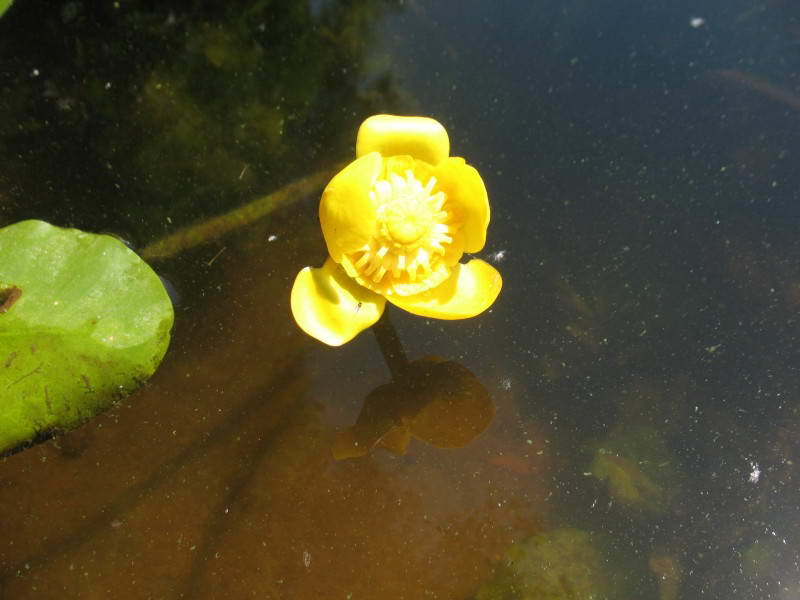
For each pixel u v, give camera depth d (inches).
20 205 11.0
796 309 11.3
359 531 9.9
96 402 9.3
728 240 11.7
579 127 12.4
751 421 10.7
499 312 11.0
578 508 10.2
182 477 10.0
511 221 11.6
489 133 12.3
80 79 12.2
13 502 9.7
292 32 13.0
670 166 12.2
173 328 10.5
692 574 10.1
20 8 12.5
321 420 10.3
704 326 11.1
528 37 13.3
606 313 11.1
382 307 10.0
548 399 10.6
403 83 12.7
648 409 10.7
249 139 12.0
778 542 10.3
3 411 9.1
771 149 12.4
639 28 13.5
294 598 9.6
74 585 9.5
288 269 11.0
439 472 10.2
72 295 9.5
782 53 13.4
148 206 11.3
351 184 9.5
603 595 9.8
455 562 9.9
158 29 12.7
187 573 9.6
